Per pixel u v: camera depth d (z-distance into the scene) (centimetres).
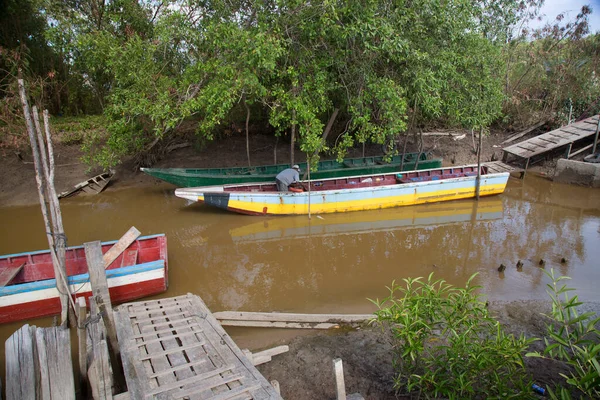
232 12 1091
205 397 346
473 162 1628
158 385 363
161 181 1365
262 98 1069
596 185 1275
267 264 816
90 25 1285
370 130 1041
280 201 1034
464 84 1062
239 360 400
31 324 599
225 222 1032
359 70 987
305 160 1562
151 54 1030
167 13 1088
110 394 347
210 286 721
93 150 1350
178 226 1010
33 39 1636
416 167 1368
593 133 1398
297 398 429
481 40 1099
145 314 493
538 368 452
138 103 1018
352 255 852
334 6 874
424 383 388
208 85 981
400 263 802
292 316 579
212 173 1279
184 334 446
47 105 1703
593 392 339
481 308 380
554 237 919
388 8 933
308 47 1009
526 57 1884
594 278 711
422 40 1001
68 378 379
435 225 1020
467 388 340
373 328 566
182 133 1588
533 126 1761
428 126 1856
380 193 1088
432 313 382
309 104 985
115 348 456
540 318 582
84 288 604
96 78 1606
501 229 983
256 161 1563
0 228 1004
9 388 373
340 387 338
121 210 1130
